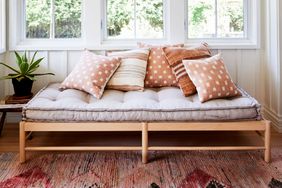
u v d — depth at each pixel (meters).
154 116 2.30
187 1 3.27
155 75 2.87
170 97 2.50
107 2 3.27
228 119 2.31
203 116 2.30
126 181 2.05
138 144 2.70
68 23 3.28
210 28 3.29
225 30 3.31
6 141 2.76
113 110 2.30
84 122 2.31
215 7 3.29
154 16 3.29
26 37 3.27
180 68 2.74
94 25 3.19
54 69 3.23
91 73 2.62
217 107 2.30
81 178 2.09
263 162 2.32
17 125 3.18
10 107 2.61
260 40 3.23
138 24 3.30
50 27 3.28
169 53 2.87
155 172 2.18
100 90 2.54
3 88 3.20
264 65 3.26
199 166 2.26
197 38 3.29
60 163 2.32
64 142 2.74
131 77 2.74
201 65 2.57
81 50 3.21
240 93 2.60
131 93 2.64
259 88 3.28
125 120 2.31
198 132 3.00
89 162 2.34
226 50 3.24
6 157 2.41
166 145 2.67
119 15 3.29
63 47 3.19
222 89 2.45
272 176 2.11
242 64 3.26
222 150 2.53
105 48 3.21
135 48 3.19
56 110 2.29
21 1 3.23
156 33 3.30
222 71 2.56
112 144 2.70
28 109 2.29
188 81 2.60
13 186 1.98
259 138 2.81
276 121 3.03
